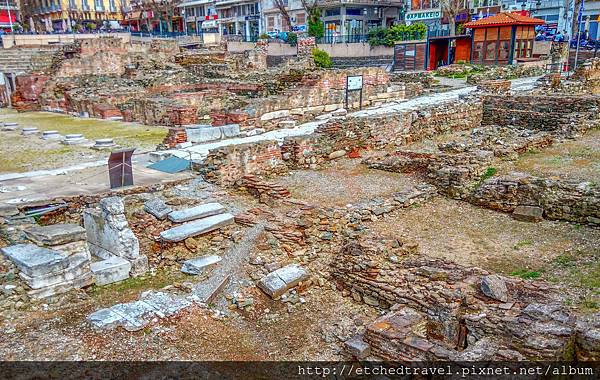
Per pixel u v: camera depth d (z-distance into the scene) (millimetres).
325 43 46750
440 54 38344
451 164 12984
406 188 12680
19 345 6656
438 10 48031
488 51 33906
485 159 13031
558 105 18453
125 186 12000
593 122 16766
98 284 8578
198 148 15469
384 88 23016
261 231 10242
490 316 6871
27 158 15312
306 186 12922
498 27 32969
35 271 7645
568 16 38312
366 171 14273
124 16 74750
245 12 66125
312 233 10141
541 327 6379
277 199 11781
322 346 7441
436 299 7586
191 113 20406
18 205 10461
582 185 10844
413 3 50594
